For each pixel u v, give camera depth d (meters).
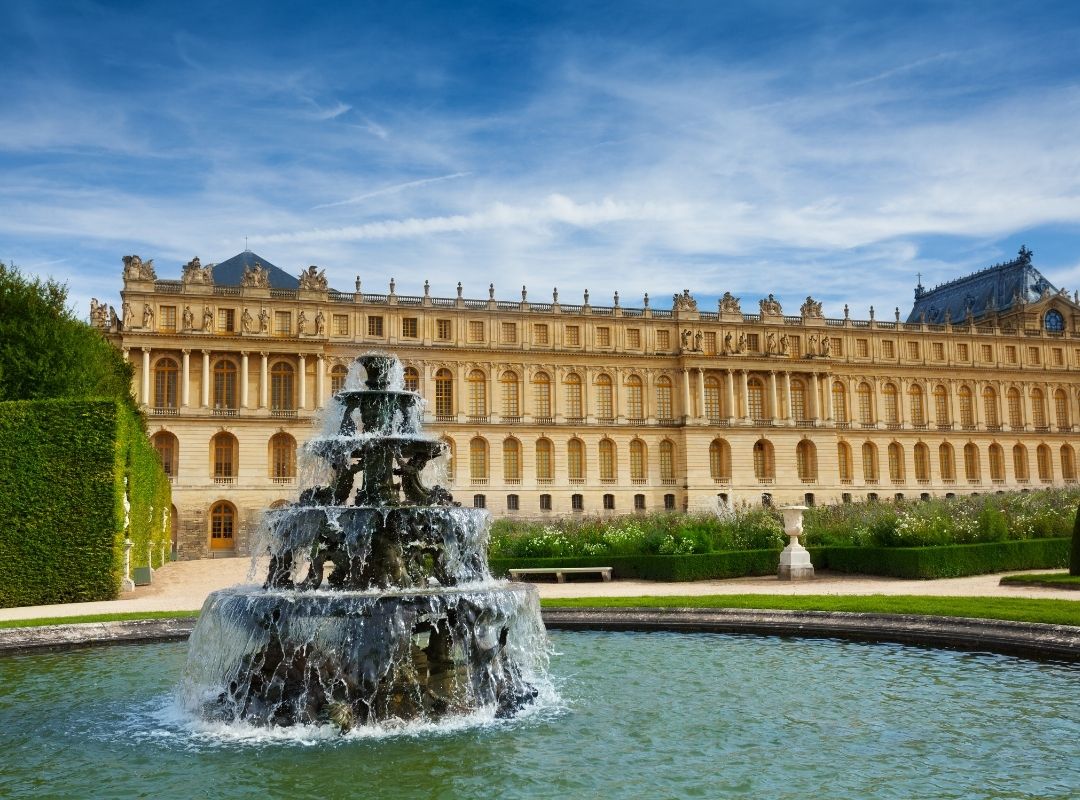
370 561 24.83
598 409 118.25
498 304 114.81
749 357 122.38
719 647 29.94
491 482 112.19
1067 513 59.94
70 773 18.14
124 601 43.44
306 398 105.38
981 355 135.62
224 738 20.47
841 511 69.38
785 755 18.55
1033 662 25.97
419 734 20.64
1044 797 16.00
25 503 42.75
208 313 101.69
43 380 59.72
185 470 99.75
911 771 17.44
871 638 30.06
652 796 16.41
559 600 37.97
